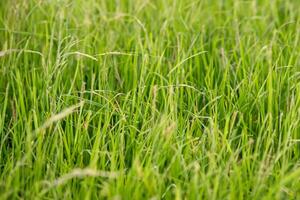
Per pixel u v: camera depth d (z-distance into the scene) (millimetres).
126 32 3424
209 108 2826
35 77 2924
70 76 3029
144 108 2799
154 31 3402
